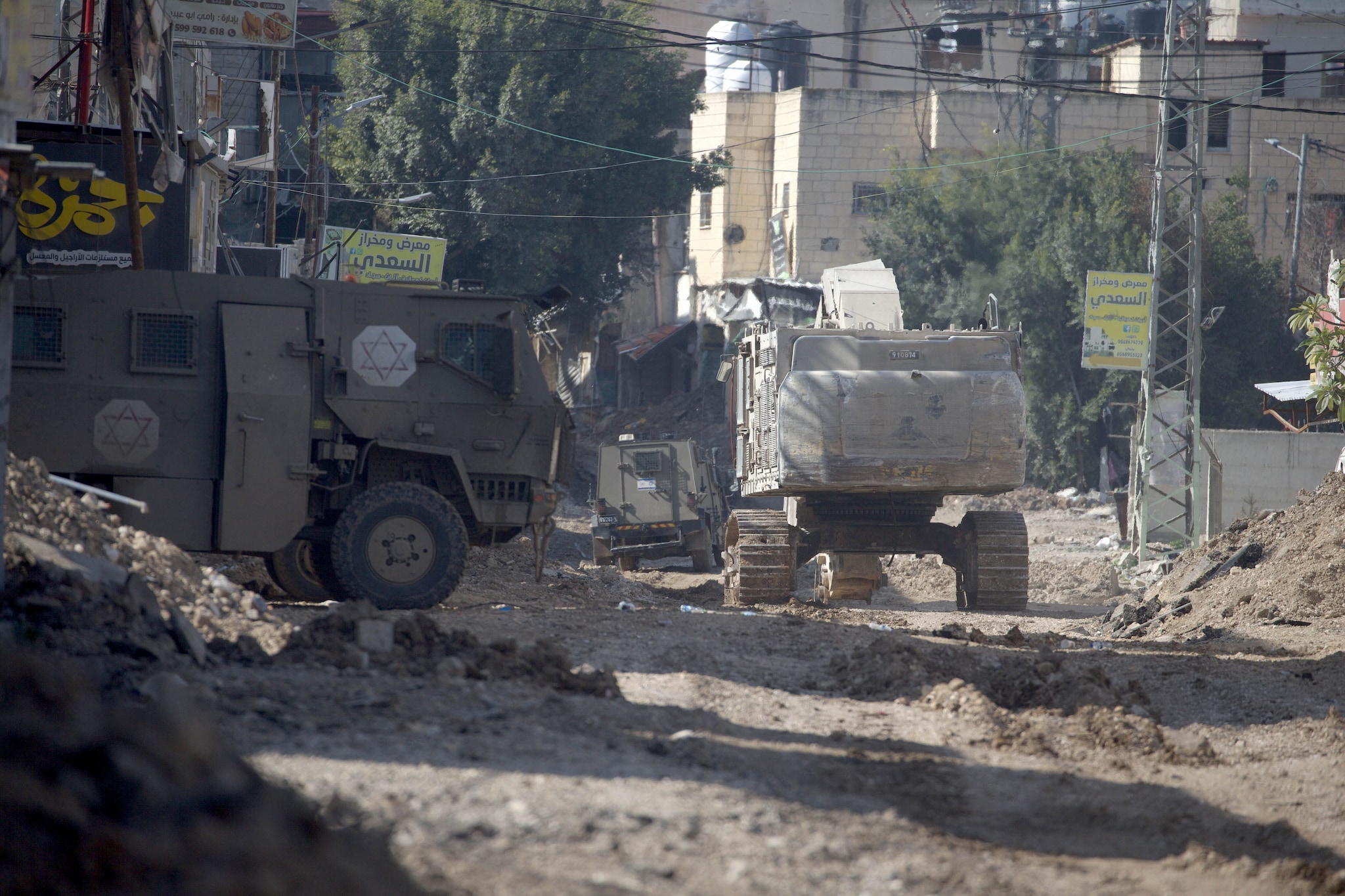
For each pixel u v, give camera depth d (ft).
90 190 218.79
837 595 254.06
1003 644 173.68
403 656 105.81
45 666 55.47
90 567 110.93
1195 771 104.22
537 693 100.42
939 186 632.79
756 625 169.37
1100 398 564.30
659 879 60.03
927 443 219.82
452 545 157.99
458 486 166.50
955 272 624.18
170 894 42.96
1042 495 561.84
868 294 260.62
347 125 602.03
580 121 606.55
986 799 88.58
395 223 594.24
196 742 52.06
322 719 83.76
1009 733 109.60
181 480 152.56
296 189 506.89
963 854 72.02
